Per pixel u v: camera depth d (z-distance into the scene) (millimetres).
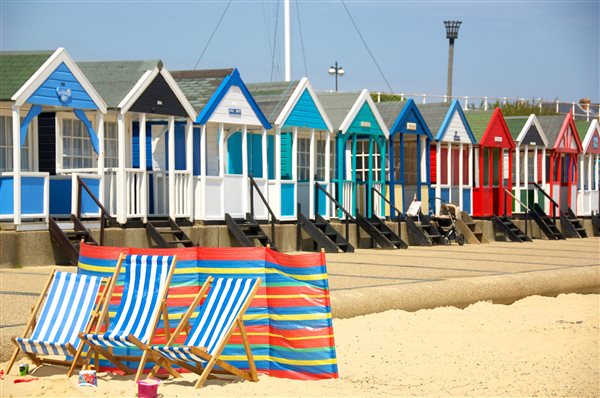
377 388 10234
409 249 27141
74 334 10195
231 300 10156
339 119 27578
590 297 18953
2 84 18641
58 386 9898
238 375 10195
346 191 27531
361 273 18906
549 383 10750
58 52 19188
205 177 23062
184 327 10523
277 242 24812
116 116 22688
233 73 23891
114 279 10375
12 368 10703
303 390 9859
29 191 18641
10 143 20219
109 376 10547
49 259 18766
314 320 10391
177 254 10719
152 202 22312
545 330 14469
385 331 13727
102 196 20281
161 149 23359
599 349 12898
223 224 23547
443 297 16172
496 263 22281
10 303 13461
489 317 15594
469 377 11062
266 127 24984
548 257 24969
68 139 21438
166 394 9648
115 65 21750
